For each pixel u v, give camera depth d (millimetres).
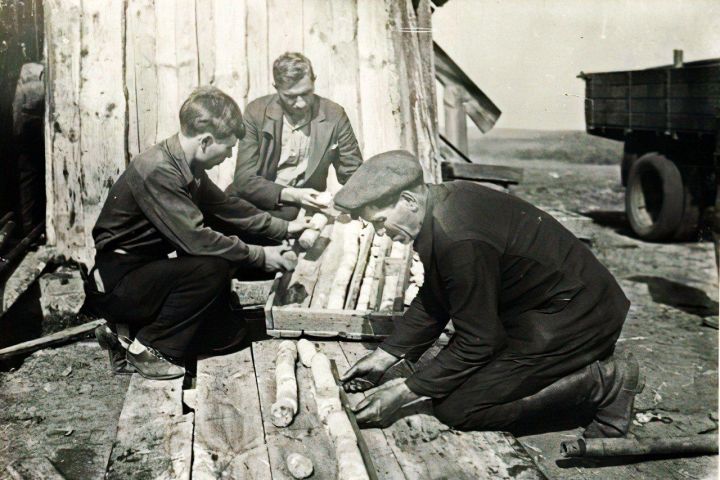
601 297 2580
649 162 6750
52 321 3777
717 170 5801
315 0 4367
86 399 3096
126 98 4074
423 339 2752
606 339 2607
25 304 3887
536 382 2537
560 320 2541
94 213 4066
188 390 2908
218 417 2549
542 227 2549
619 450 2576
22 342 3639
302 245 3682
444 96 6059
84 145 4043
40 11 4391
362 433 2494
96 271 3000
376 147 4520
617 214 7988
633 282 5387
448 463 2350
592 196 9094
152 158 2898
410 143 4559
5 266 3781
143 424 2523
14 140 4270
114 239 2963
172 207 2895
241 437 2428
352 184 2432
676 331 4336
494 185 5676
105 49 4027
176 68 4176
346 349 3113
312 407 2623
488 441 2504
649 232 6719
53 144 4039
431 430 2521
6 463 2607
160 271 2857
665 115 6570
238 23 4262
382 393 2514
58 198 4059
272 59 4352
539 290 2549
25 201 4348
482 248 2393
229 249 2912
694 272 5680
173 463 2283
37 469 2531
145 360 2881
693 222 6484
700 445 2666
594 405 2670
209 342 3080
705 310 4762
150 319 2889
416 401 2555
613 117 7367
